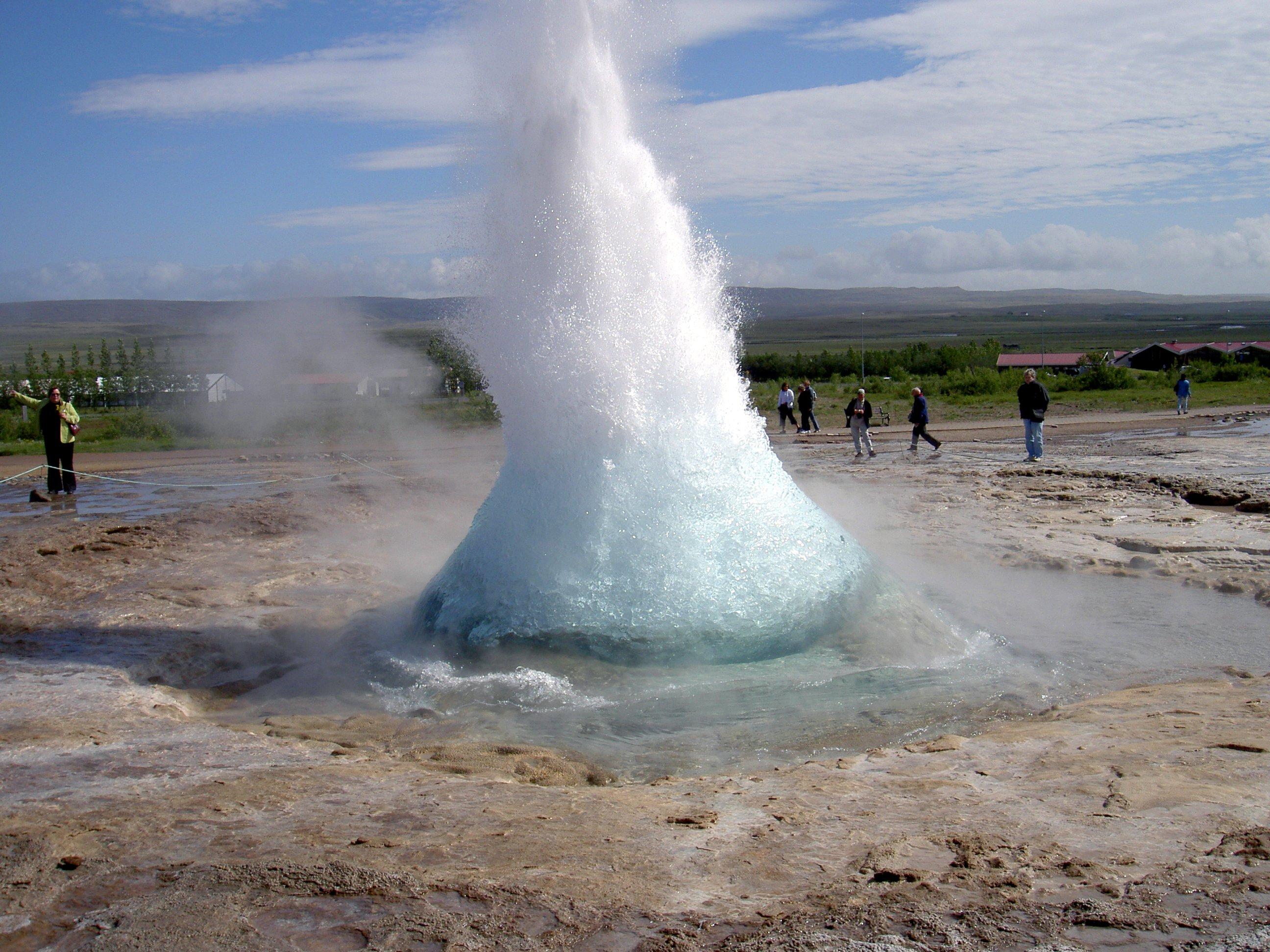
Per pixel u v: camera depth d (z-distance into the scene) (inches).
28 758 204.1
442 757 211.6
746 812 169.0
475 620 285.6
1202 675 254.1
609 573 282.7
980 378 1830.7
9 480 713.0
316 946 123.8
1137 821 152.9
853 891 134.8
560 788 188.7
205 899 136.4
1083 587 352.2
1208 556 384.8
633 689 257.6
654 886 138.9
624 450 297.3
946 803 167.5
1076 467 697.0
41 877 145.1
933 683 257.9
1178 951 114.8
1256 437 893.8
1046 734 204.2
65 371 2300.7
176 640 306.2
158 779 192.1
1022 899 129.6
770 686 258.1
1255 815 152.4
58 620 329.4
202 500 633.6
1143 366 3408.0
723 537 290.7
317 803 177.3
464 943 123.3
